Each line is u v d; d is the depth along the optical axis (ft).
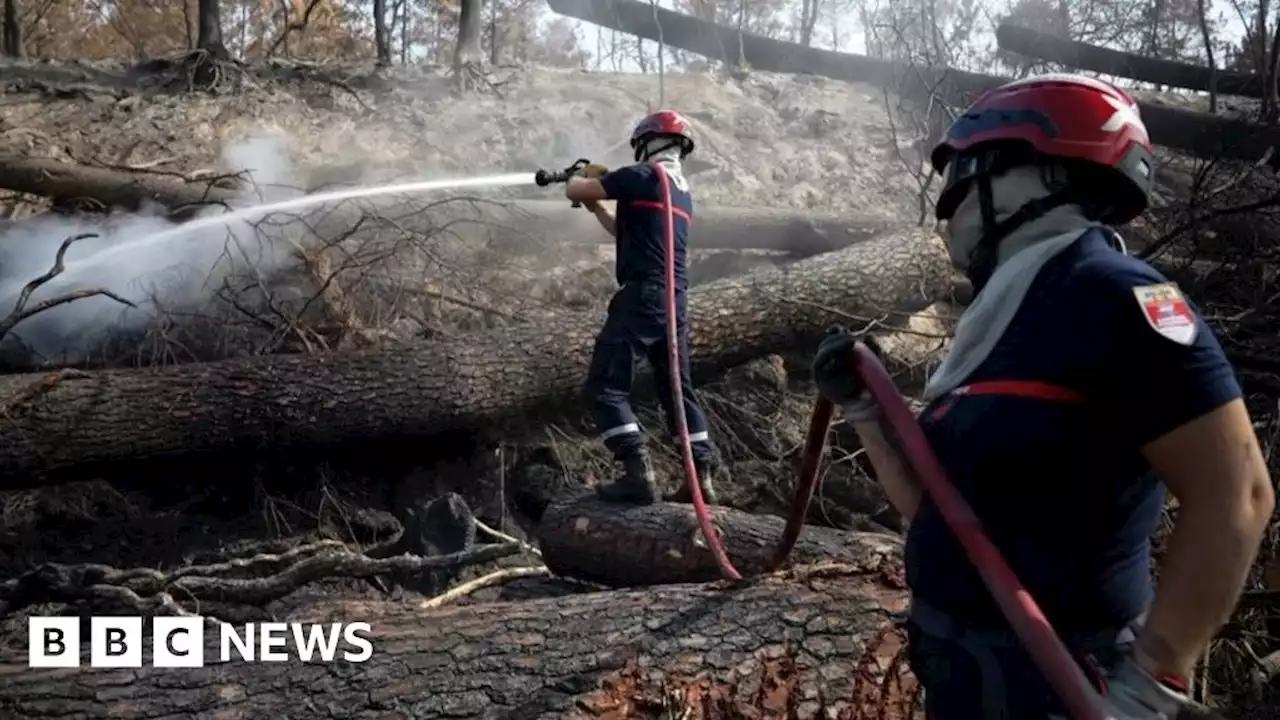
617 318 16.15
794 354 22.67
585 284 23.84
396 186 21.77
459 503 17.04
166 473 18.07
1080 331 6.35
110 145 27.53
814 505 19.16
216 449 17.78
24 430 16.72
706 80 35.24
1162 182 30.58
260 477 18.30
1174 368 6.00
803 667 11.78
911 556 7.36
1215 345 6.13
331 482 18.53
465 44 32.48
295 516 18.10
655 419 20.61
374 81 32.81
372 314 21.50
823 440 9.48
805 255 25.64
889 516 19.13
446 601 15.62
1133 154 6.89
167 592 15.08
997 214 7.04
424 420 18.48
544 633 11.93
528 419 19.76
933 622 7.14
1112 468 6.47
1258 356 20.47
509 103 31.89
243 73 31.53
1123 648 6.73
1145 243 24.64
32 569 15.88
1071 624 6.65
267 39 65.16
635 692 11.41
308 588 16.21
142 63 32.17
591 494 16.31
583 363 19.63
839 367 7.55
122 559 16.81
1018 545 6.63
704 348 20.79
